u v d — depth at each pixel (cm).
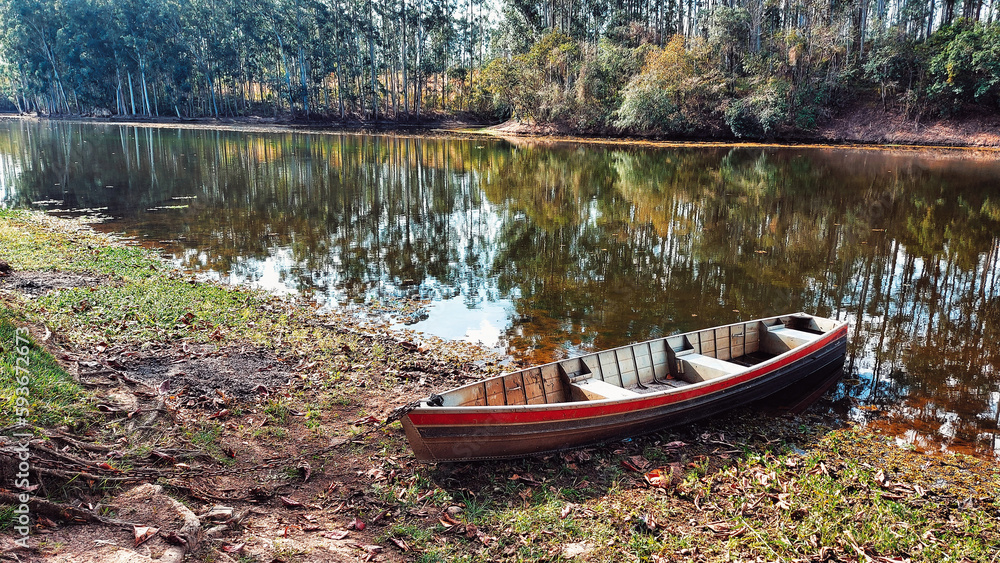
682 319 1120
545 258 1517
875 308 1189
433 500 551
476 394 646
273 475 568
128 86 7556
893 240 1725
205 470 545
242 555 429
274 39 6994
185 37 6838
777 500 579
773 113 4909
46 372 605
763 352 952
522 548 489
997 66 4422
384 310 1120
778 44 5369
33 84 7306
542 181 2822
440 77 8888
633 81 5275
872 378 896
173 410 638
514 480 597
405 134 6034
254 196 2272
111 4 6619
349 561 451
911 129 4897
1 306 796
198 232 1673
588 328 1066
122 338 841
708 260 1513
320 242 1616
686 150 4484
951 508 586
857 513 558
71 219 1770
